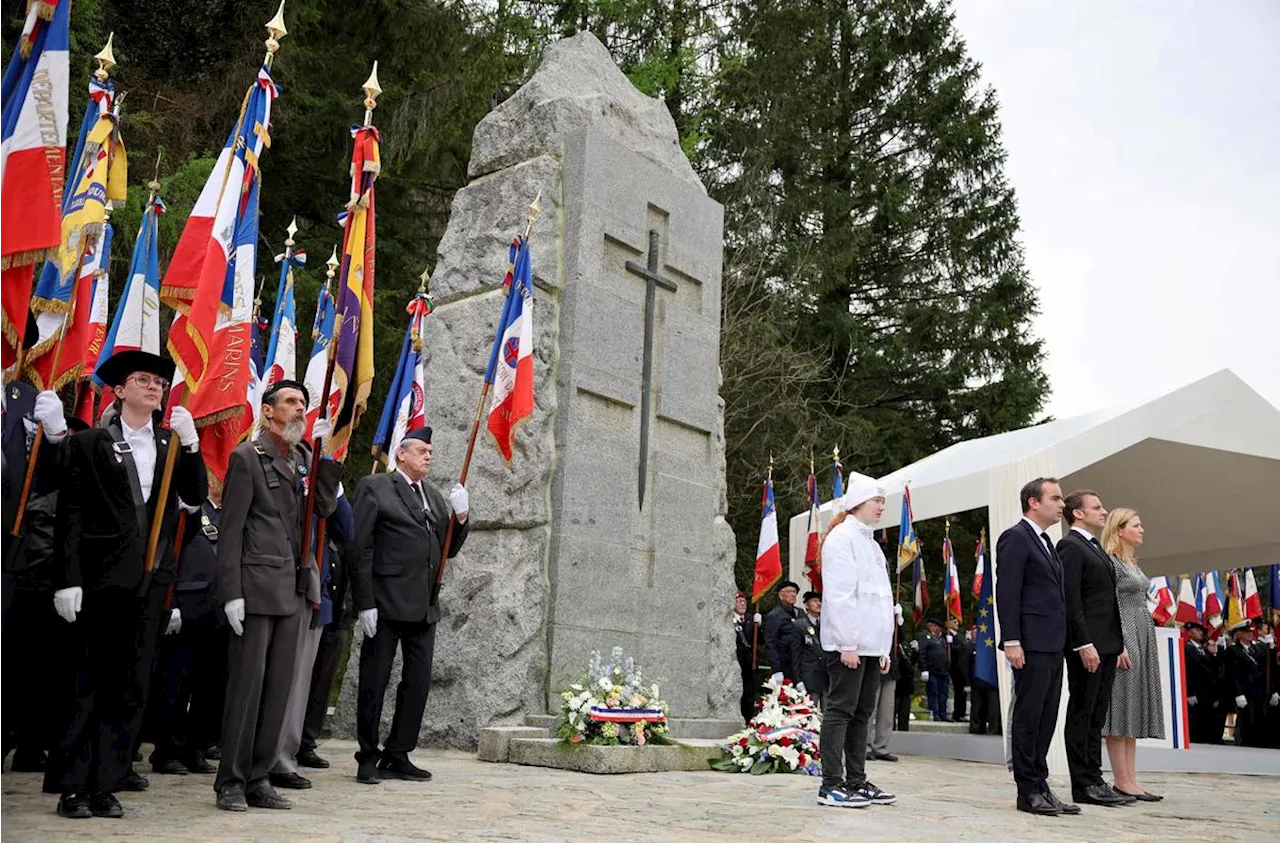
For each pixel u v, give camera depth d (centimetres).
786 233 2747
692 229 1199
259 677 568
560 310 1056
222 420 663
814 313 2866
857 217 2997
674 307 1166
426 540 756
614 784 755
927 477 1369
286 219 1859
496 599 965
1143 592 843
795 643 1241
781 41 2645
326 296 1021
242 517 569
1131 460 1302
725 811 633
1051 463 1095
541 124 1102
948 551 2017
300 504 607
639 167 1142
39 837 448
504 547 987
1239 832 641
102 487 524
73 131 1587
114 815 514
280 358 1005
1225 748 1557
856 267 3041
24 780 645
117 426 549
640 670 948
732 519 2428
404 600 735
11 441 534
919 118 3091
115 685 522
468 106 1897
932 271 3095
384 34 1897
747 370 2362
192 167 1561
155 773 740
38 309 600
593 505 1031
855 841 536
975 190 3141
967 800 768
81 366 702
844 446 2642
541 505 1000
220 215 671
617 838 511
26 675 612
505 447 887
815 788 778
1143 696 820
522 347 891
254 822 513
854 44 3078
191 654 754
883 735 1246
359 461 1762
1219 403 1167
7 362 516
